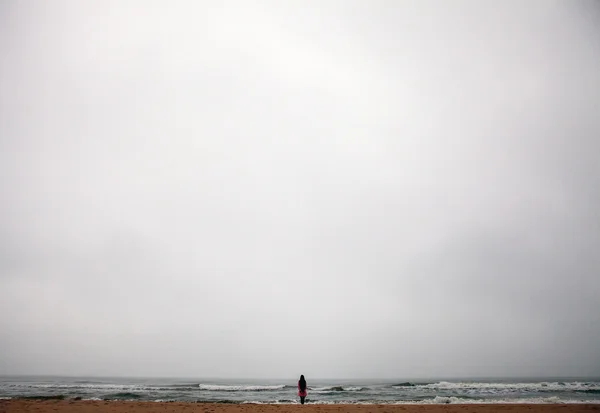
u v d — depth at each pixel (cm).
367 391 3831
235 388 4369
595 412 1880
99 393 3422
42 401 2128
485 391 3709
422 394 3403
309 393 3616
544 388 4122
